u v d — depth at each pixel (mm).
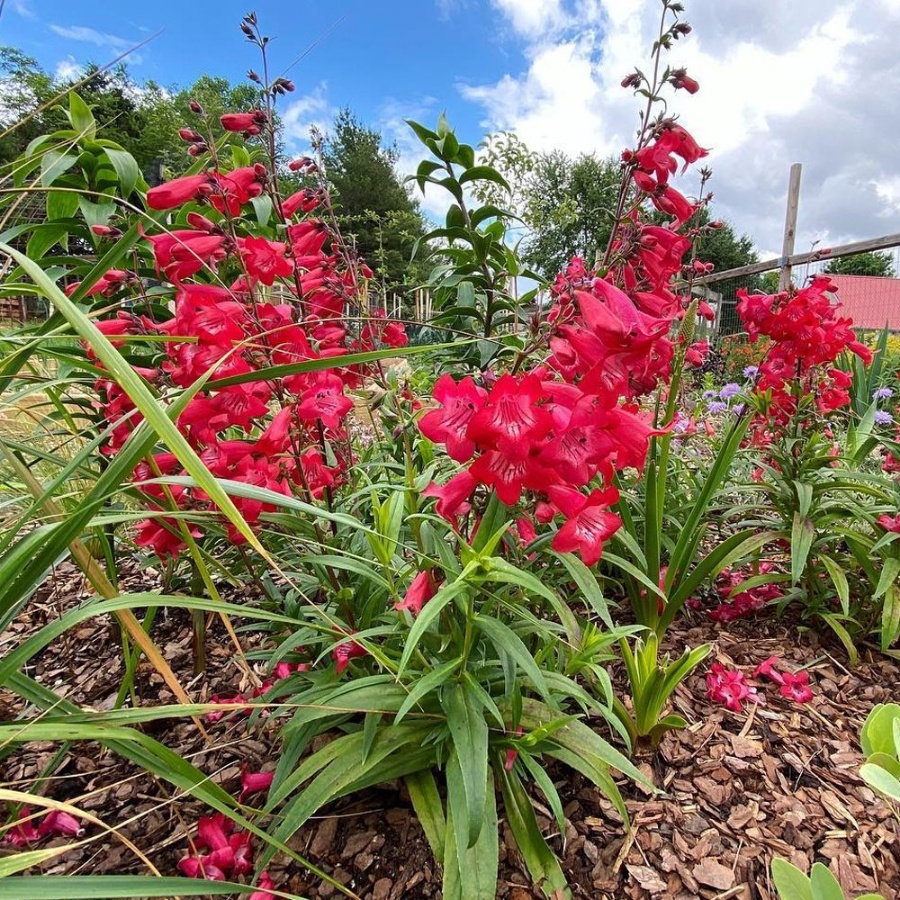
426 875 1495
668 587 2422
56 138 2346
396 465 2275
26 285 1285
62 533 977
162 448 1864
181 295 1625
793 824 1691
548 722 1587
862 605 2652
